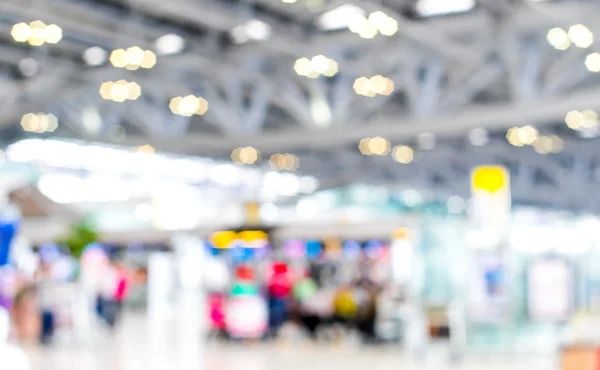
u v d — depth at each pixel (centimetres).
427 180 3962
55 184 2995
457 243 1268
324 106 2089
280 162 3366
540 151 3219
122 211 2825
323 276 1741
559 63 1756
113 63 1764
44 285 1573
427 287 1282
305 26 1652
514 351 1284
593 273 1301
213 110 2198
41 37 1469
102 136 2364
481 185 1423
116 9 1471
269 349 1489
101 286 1827
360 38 1636
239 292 1628
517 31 1611
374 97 2148
